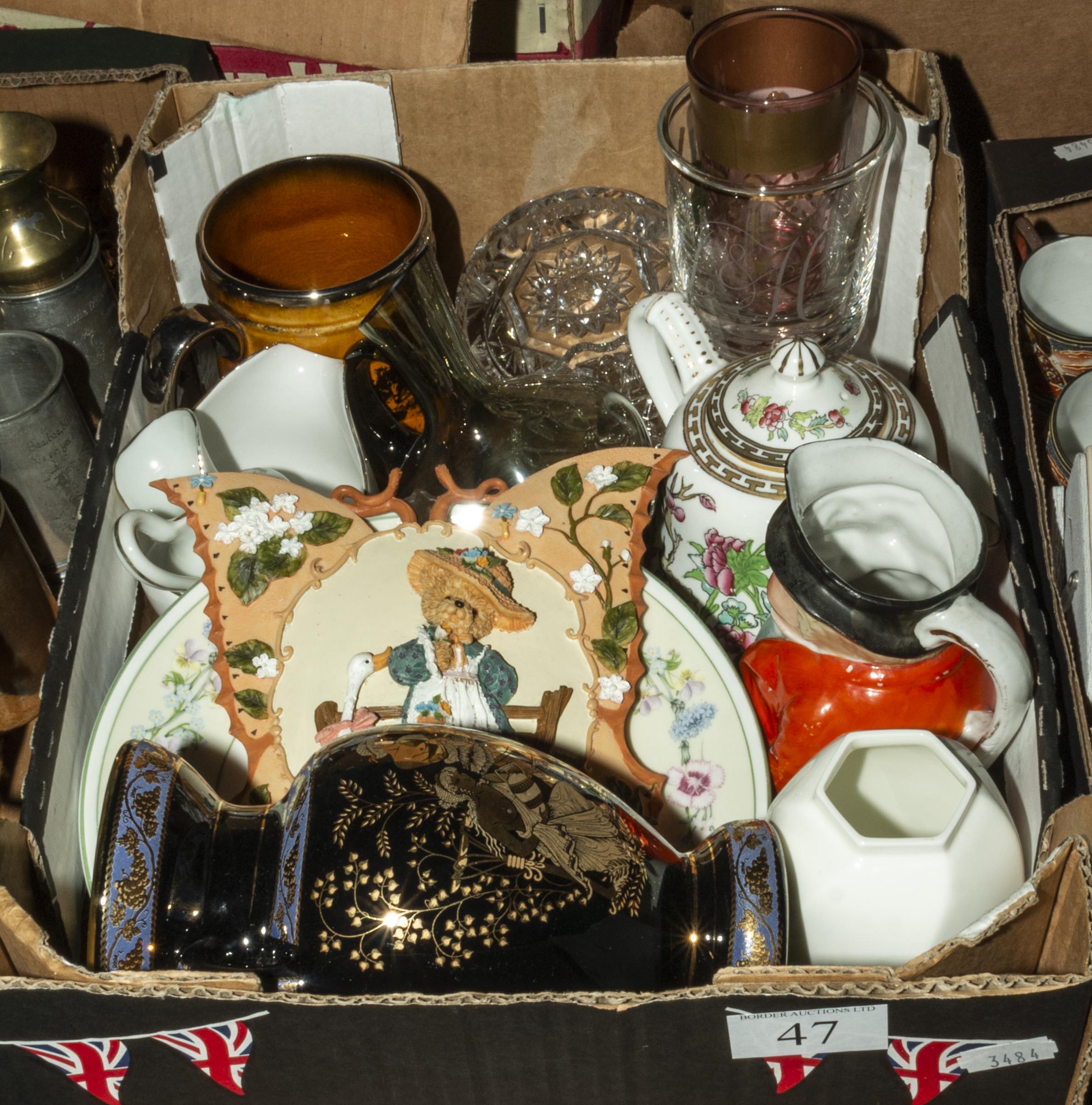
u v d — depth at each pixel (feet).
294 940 1.31
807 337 2.17
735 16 2.14
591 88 2.48
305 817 1.39
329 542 1.76
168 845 1.38
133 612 2.08
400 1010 1.18
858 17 2.49
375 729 1.55
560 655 1.74
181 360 2.15
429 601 1.73
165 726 1.82
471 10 2.42
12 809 2.06
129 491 1.95
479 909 1.32
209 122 2.39
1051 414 2.28
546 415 2.15
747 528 1.94
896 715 1.69
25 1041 1.25
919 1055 1.25
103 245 2.75
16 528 2.04
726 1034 1.22
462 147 2.58
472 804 1.40
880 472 1.74
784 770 1.84
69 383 2.33
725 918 1.40
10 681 2.06
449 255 2.79
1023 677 1.56
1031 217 2.68
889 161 2.30
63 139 2.70
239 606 1.73
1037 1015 1.17
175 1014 1.21
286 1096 1.35
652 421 2.58
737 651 2.04
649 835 1.52
